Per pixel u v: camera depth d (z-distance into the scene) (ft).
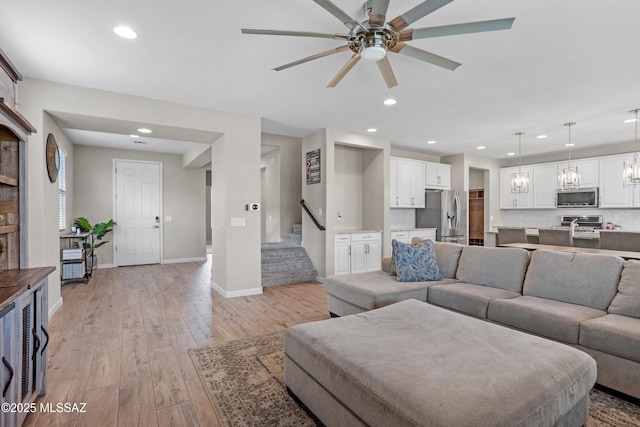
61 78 10.70
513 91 11.83
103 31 7.88
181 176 24.54
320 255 17.85
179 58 9.32
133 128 13.37
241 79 10.84
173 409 6.32
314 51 8.93
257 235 15.16
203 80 10.91
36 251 10.78
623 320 7.06
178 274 19.63
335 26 7.79
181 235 24.52
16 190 6.49
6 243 6.45
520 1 6.72
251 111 14.38
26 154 6.61
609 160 20.54
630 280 7.64
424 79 10.78
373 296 9.75
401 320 6.97
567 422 4.98
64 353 8.70
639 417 5.95
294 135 19.29
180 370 7.82
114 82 11.05
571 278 8.61
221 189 14.87
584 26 7.59
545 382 4.62
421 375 4.68
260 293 15.21
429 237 22.17
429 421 3.83
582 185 21.75
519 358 5.21
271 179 22.89
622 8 6.89
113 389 6.98
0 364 4.55
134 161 22.80
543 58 9.23
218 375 7.57
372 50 6.61
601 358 6.74
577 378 4.97
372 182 20.31
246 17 7.37
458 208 23.04
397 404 4.20
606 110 13.96
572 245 14.48
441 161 25.63
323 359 5.55
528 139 19.57
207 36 8.15
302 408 6.33
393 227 22.89
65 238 17.99
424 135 18.79
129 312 12.25
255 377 7.50
